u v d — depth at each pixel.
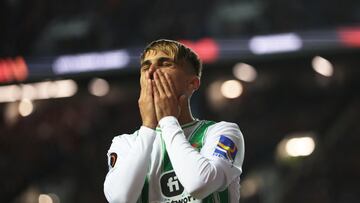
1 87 24.12
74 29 24.31
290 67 22.95
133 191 3.65
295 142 23.95
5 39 23.39
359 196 22.59
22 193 24.34
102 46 24.12
